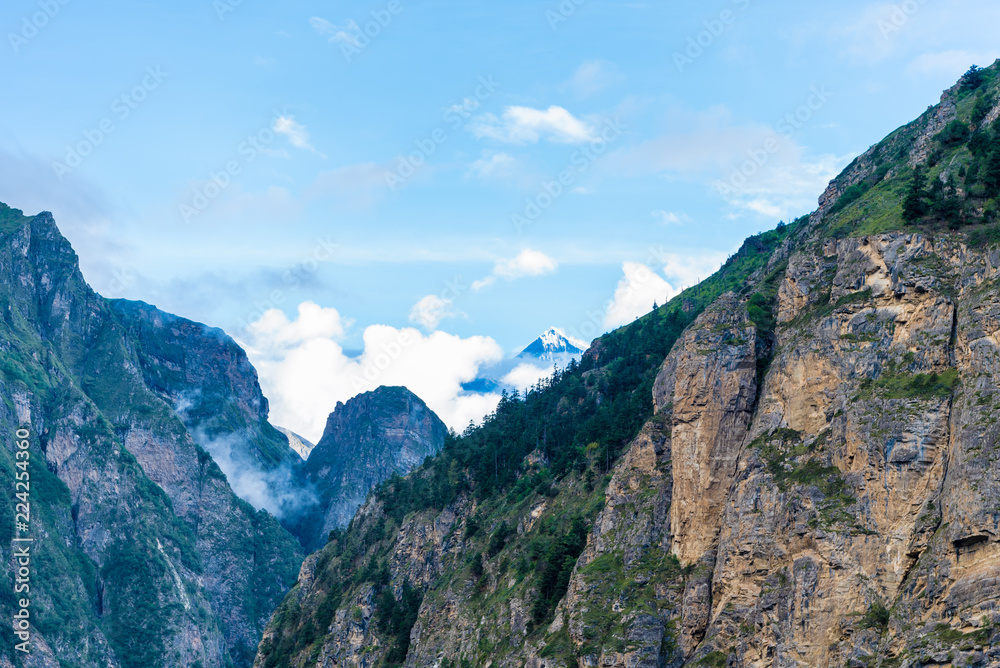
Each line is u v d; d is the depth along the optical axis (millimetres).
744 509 142500
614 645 155375
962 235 137750
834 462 134875
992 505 115062
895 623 119375
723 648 138750
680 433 160375
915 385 130500
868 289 143000
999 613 110750
